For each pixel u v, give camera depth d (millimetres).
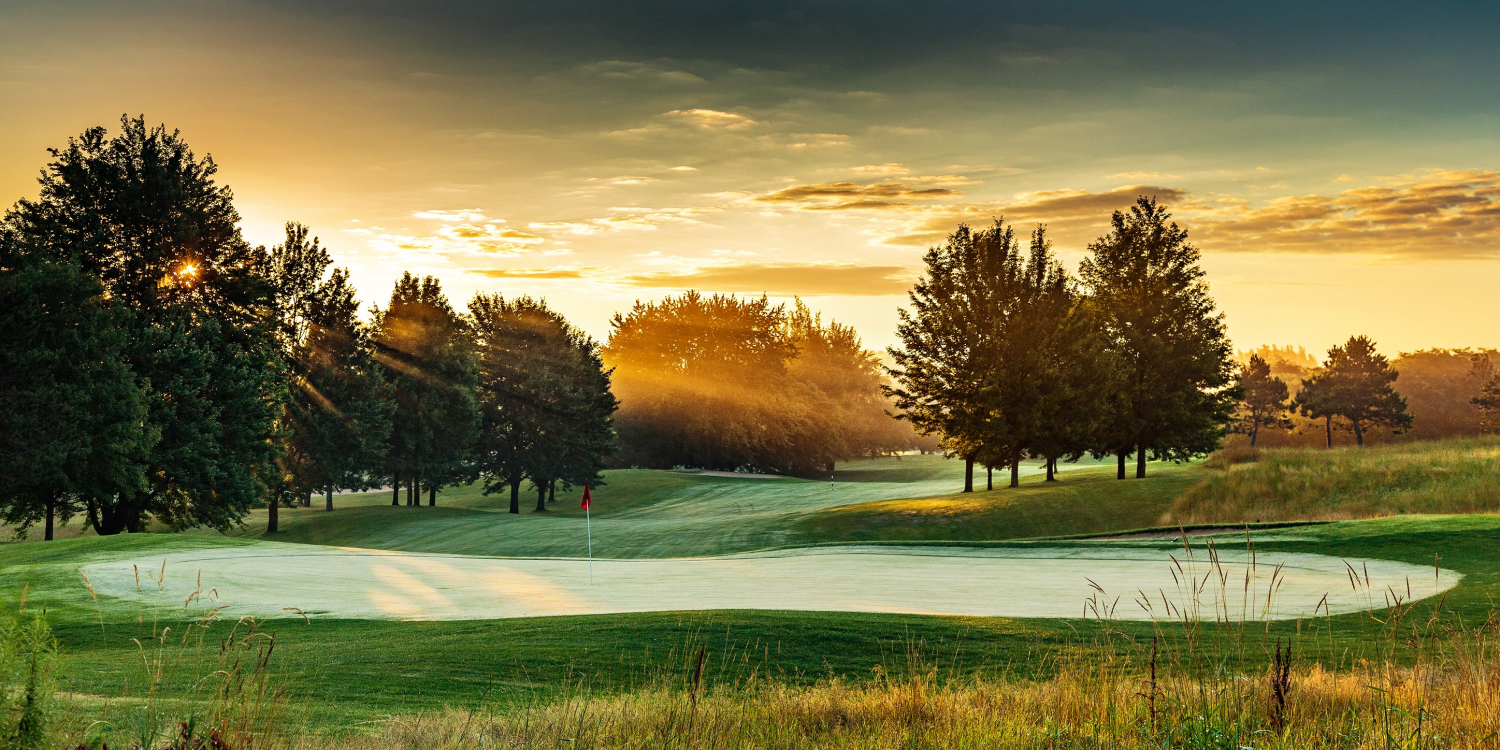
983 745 7023
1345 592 17969
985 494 49594
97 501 42844
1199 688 7637
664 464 101250
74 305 37625
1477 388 140375
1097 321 50344
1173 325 49719
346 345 61406
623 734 7383
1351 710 7535
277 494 58156
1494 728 6199
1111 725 6988
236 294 47188
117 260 43000
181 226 43562
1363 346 96500
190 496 44750
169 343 42406
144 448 38906
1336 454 46906
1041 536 41219
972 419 47562
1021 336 46875
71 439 36156
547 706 8867
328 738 7344
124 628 16406
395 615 17500
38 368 36219
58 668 4789
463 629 15078
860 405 117562
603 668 11883
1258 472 43906
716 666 12102
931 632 14055
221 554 26859
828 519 46406
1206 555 24672
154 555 25859
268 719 6586
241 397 45281
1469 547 23062
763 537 44344
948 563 25797
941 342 48906
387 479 73438
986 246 47688
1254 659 11547
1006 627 14484
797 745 7391
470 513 63906
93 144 43656
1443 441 48062
